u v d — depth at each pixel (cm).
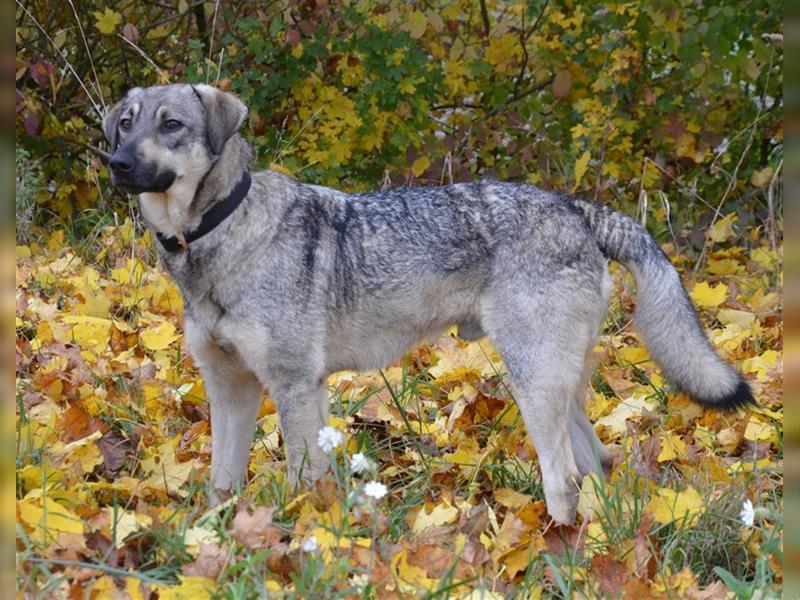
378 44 870
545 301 525
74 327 671
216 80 859
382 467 572
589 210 548
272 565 424
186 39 952
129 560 430
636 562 449
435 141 939
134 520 443
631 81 931
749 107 991
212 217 505
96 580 399
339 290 530
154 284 769
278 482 500
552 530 490
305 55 881
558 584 427
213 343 517
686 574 432
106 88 962
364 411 625
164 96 512
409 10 886
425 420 625
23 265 794
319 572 409
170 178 501
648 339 548
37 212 930
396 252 538
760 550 459
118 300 755
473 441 587
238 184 511
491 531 497
